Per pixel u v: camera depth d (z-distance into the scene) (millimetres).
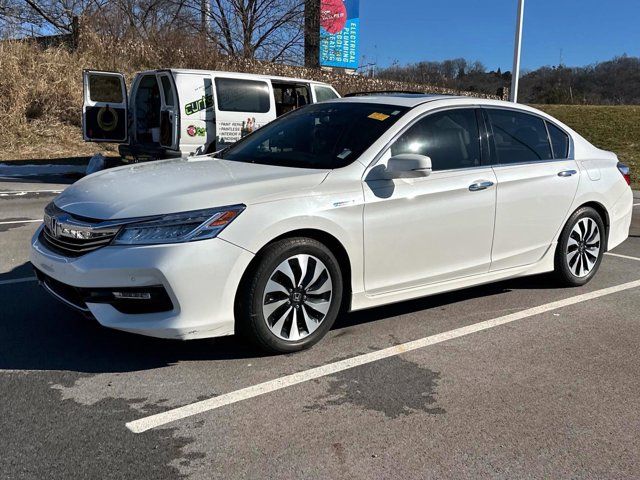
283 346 3936
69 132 16703
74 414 3188
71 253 3693
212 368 3785
